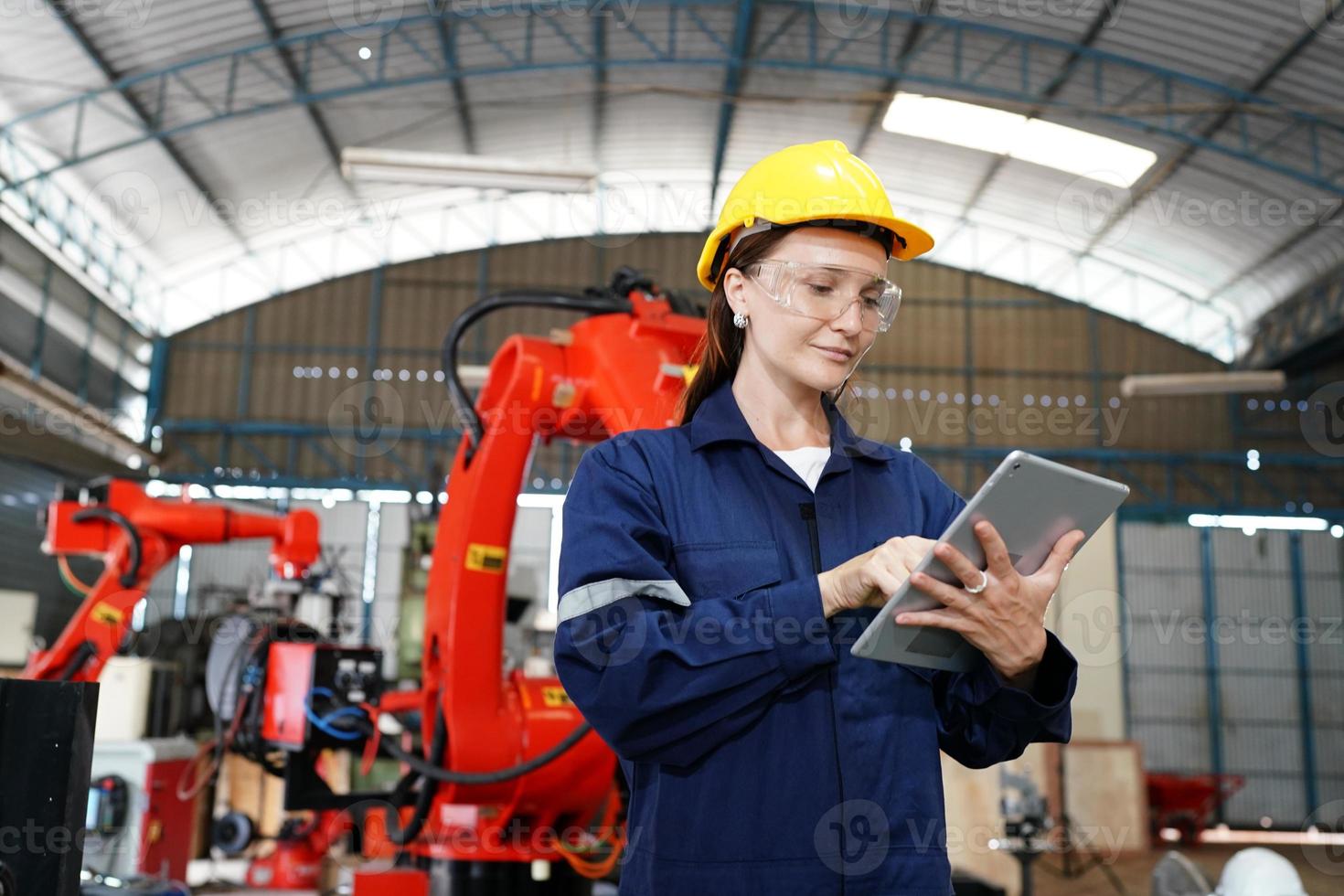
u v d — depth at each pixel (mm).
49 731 1324
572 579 1163
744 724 1120
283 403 18266
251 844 6219
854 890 1102
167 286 17781
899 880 1112
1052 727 1185
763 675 1091
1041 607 1068
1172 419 18625
